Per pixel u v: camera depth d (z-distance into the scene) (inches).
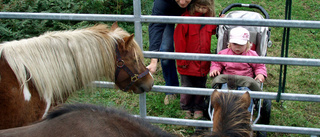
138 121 56.2
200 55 109.4
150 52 111.8
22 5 219.1
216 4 301.6
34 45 87.3
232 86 128.8
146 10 233.6
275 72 201.5
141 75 102.2
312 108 162.7
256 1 308.7
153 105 161.5
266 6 298.0
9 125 84.0
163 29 127.7
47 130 50.4
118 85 105.0
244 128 61.6
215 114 69.9
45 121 54.6
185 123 122.8
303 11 286.7
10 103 82.7
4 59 84.2
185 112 154.9
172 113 154.0
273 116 153.3
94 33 94.3
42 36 91.9
